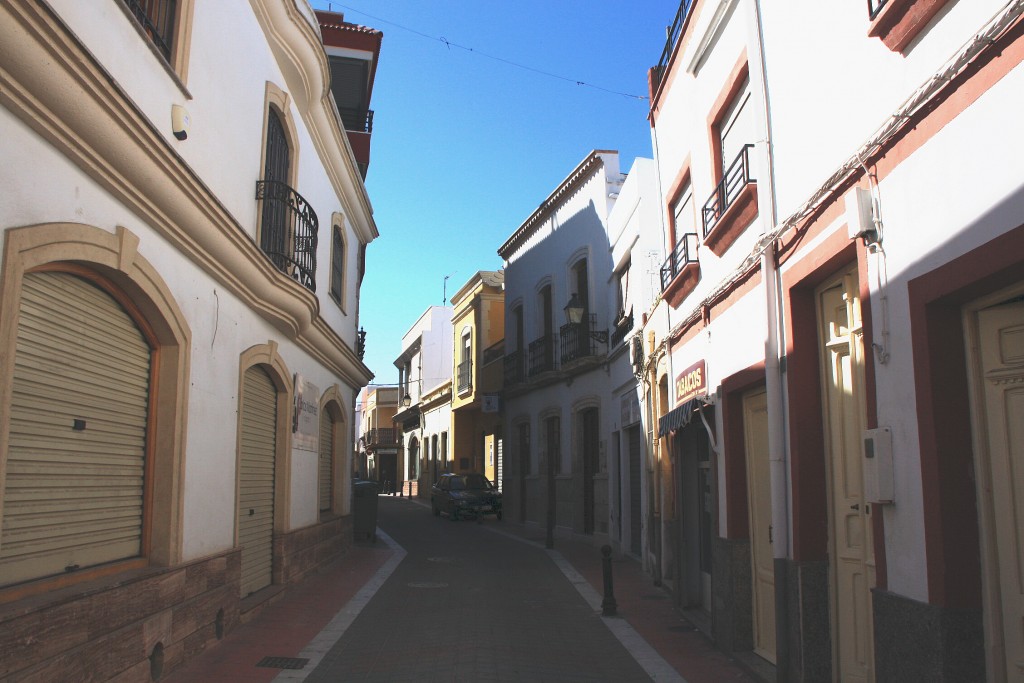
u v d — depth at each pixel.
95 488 5.83
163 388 6.89
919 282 4.43
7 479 4.68
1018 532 4.00
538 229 23.78
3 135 4.33
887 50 4.87
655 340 12.76
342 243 15.84
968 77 4.03
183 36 6.95
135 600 5.86
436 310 42.19
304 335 11.76
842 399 5.97
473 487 28.48
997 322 4.16
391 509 34.44
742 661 7.29
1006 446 4.09
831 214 5.61
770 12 6.87
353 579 12.75
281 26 9.79
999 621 4.07
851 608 5.77
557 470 22.30
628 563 15.12
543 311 23.45
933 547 4.22
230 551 8.29
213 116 7.80
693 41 9.37
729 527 7.93
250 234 9.12
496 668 7.21
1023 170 3.61
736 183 8.00
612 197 18.52
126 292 6.16
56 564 5.27
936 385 4.29
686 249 10.15
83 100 4.83
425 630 8.91
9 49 4.12
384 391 56.12
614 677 7.04
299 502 12.02
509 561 15.70
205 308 7.69
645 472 13.85
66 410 5.41
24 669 4.38
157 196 6.15
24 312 4.88
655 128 12.11
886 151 4.84
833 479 6.07
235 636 8.23
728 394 8.14
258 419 10.22
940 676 4.10
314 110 11.71
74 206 5.12
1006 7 3.64
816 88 5.93
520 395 25.28
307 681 6.75
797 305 6.37
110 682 5.43
